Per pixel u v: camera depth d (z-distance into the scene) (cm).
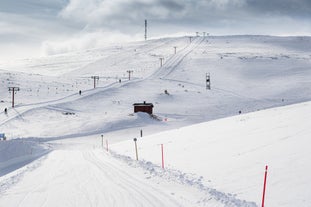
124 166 2044
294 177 1175
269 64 16875
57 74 19750
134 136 6359
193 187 1302
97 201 1162
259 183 1205
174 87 12825
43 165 2388
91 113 9038
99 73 17138
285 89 12312
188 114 9375
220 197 1116
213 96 11625
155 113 9269
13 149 3803
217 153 1902
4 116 7981
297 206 946
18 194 1330
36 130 6875
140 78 14488
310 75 14338
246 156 1644
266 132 2108
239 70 16050
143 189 1327
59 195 1284
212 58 18450
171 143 2844
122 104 10262
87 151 3688
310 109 2686
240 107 10225
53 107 9219
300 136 1750
